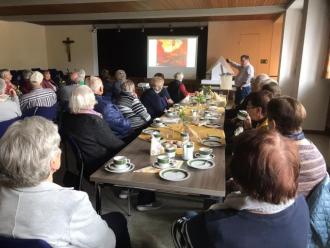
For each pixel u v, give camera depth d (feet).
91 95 7.39
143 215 8.00
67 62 37.22
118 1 20.48
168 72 35.55
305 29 16.07
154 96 13.53
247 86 19.70
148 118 11.25
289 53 21.42
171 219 7.82
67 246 3.10
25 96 12.72
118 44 36.19
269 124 5.23
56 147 3.33
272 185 2.68
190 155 6.33
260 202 2.76
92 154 7.26
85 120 7.16
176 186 5.10
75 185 7.34
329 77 15.57
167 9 24.67
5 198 3.05
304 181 4.59
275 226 2.71
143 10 25.26
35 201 3.03
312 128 17.28
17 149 3.03
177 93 18.06
